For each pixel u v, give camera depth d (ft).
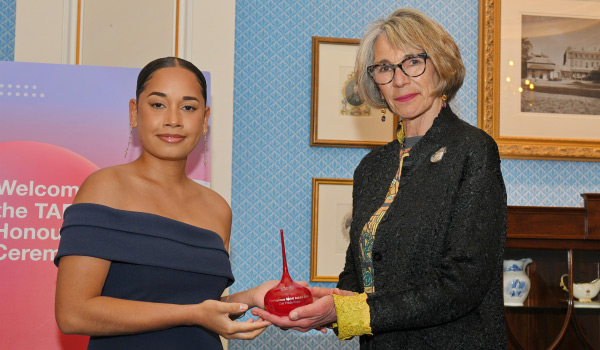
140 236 5.47
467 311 5.98
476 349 6.09
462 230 6.10
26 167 8.98
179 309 5.29
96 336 5.47
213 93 12.60
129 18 12.60
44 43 12.41
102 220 5.34
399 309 5.84
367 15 13.88
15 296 8.70
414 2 14.02
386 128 13.62
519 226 12.00
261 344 12.96
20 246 8.79
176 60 6.08
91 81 9.38
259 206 13.30
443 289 5.90
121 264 5.40
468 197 6.19
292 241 13.33
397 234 6.44
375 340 6.53
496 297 6.28
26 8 12.39
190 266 5.60
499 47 13.94
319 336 13.10
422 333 6.26
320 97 13.52
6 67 9.16
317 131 13.44
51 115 9.20
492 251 6.06
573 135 13.99
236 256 13.12
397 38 6.90
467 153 6.39
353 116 13.60
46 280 8.80
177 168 6.00
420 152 6.81
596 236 12.08
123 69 9.49
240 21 13.56
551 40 14.06
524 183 13.91
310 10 13.75
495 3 14.01
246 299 6.60
